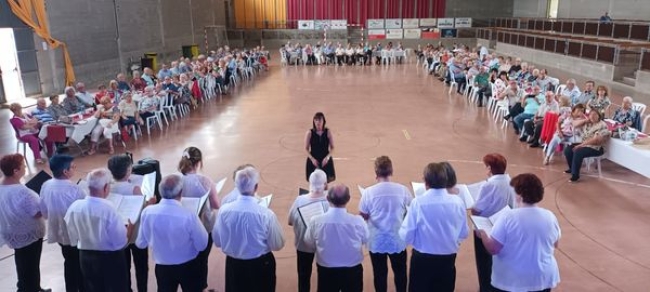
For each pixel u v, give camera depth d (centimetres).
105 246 391
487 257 452
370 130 1177
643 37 1839
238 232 380
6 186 438
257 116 1359
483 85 1471
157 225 380
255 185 385
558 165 898
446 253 382
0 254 583
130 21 2170
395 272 445
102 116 1038
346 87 1852
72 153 1020
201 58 2009
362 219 390
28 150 1040
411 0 3541
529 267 338
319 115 669
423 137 1108
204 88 1636
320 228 379
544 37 2198
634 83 1591
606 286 498
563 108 916
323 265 385
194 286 407
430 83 1931
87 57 1842
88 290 408
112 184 442
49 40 1623
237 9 3572
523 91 1194
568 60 1970
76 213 389
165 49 2555
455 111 1395
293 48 2697
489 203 431
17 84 1575
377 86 1867
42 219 462
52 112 1054
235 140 1104
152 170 561
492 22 3497
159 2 2473
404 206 426
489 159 438
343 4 3556
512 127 1198
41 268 547
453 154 973
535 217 337
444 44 3481
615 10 2359
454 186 411
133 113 1113
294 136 1133
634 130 807
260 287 395
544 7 3166
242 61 2130
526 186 336
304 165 913
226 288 405
